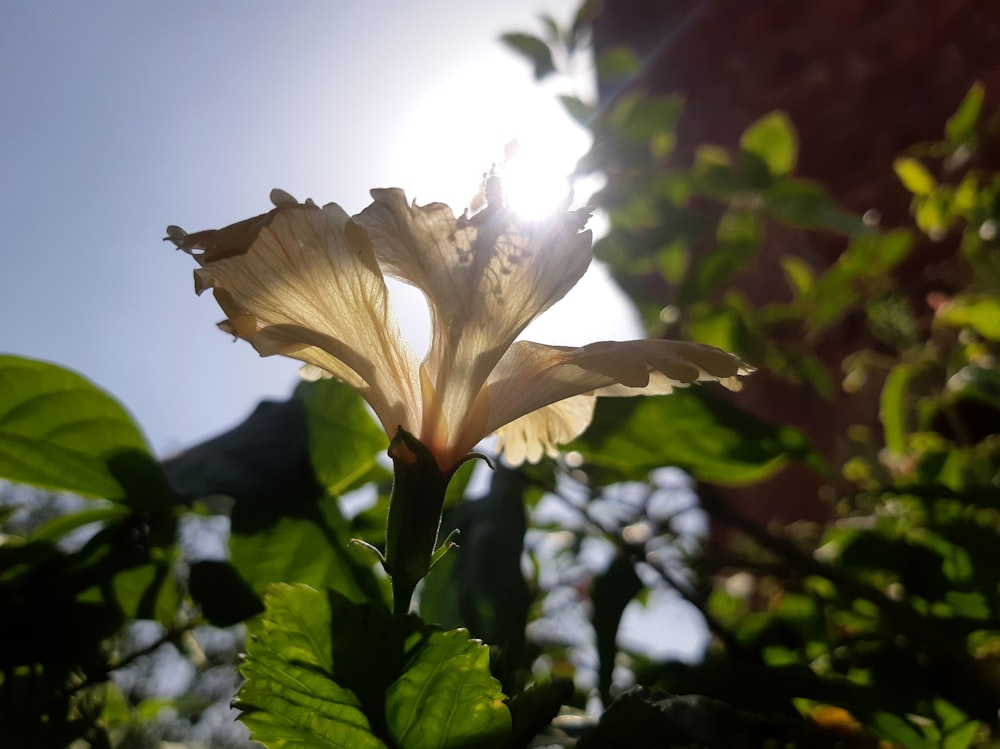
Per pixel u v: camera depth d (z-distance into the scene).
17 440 0.19
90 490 0.20
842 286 0.37
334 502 0.21
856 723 0.22
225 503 0.22
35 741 0.18
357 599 0.20
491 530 0.22
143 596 0.21
